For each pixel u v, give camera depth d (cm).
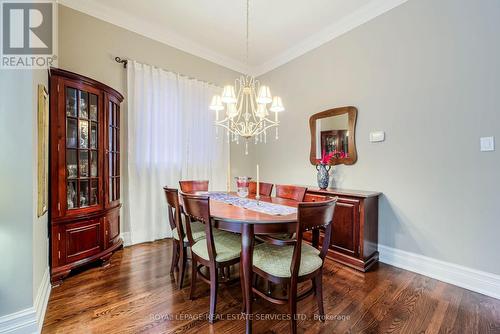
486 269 192
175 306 171
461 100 205
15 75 142
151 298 180
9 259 136
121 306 170
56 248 199
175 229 218
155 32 311
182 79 339
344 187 292
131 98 292
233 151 417
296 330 141
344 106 293
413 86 233
